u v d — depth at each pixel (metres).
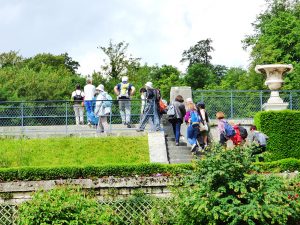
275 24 49.31
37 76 53.03
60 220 14.27
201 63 67.19
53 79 53.34
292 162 17.31
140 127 23.14
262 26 52.12
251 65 50.53
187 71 62.75
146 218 16.20
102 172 16.80
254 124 22.80
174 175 16.86
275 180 14.84
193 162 15.25
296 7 52.38
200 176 14.98
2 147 21.73
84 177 16.73
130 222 16.12
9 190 16.50
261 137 19.69
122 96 24.34
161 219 15.62
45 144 22.05
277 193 14.37
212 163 14.81
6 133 23.91
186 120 21.02
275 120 22.30
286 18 49.03
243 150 15.16
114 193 16.64
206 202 14.25
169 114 21.69
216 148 15.16
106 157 21.12
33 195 15.39
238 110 27.84
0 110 24.59
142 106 23.50
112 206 16.34
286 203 14.62
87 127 24.50
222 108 27.81
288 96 28.75
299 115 22.44
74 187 16.36
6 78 52.38
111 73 55.22
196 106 21.77
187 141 22.44
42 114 24.66
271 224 14.59
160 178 16.72
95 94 25.38
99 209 15.64
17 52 64.81
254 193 14.35
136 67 56.16
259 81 49.72
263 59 47.97
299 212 14.88
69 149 21.70
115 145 21.91
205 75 60.44
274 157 22.02
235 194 14.59
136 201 16.31
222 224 14.52
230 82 56.44
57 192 14.95
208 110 27.70
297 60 48.56
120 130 23.48
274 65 25.61
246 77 52.09
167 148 21.44
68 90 53.38
